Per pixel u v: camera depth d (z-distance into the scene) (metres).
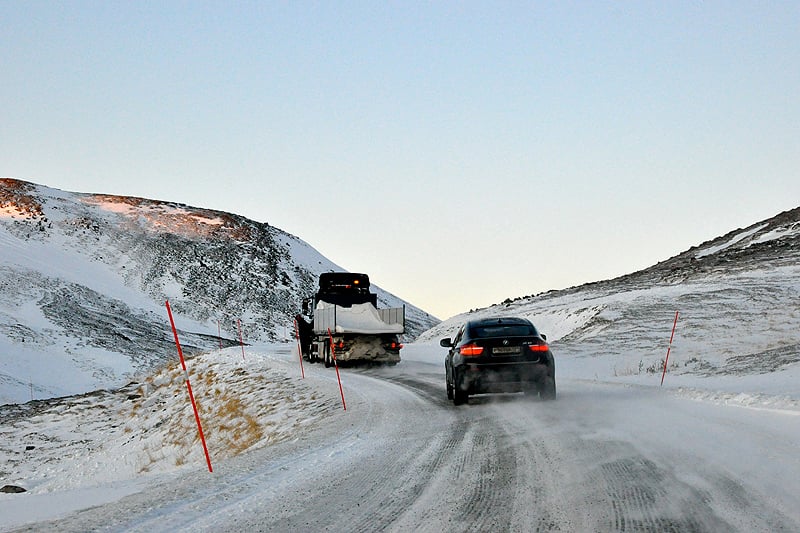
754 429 11.91
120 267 128.88
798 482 8.16
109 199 170.38
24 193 153.88
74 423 34.88
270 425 21.56
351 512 7.70
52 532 7.80
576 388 21.23
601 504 7.50
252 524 7.41
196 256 141.00
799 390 18.77
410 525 7.05
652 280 74.25
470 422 14.54
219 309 121.06
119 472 23.70
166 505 8.70
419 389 23.28
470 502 7.86
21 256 112.56
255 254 150.00
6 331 71.19
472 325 17.62
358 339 34.41
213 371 37.56
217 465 13.62
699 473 8.80
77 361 67.19
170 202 177.50
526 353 16.73
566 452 10.62
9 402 50.06
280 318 125.31
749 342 37.34
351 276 38.38
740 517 6.80
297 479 9.75
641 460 9.78
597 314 50.19
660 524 6.68
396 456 11.07
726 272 64.44
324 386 26.36
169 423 30.70
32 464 27.45
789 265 61.28
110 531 7.52
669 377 26.38
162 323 101.06
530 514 7.23
